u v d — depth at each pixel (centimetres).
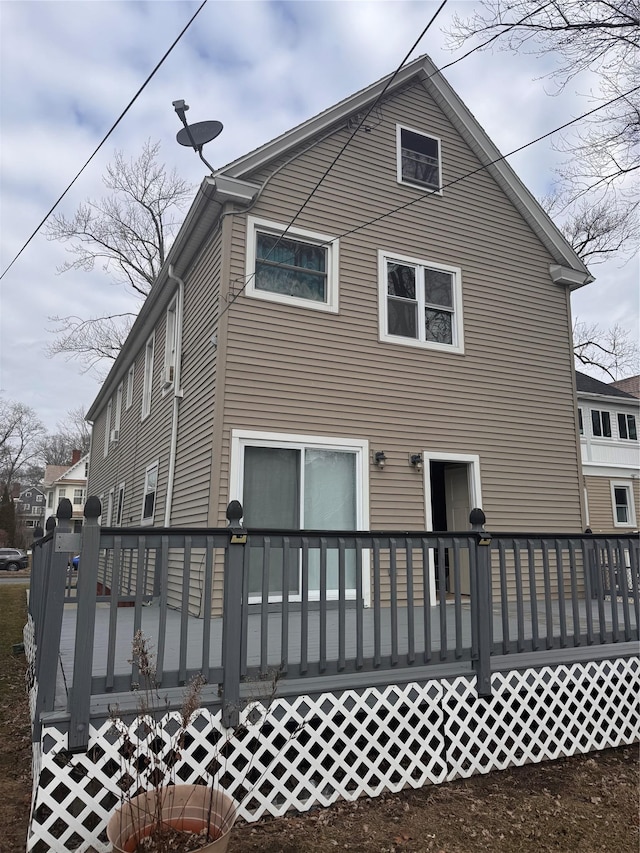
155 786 267
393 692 392
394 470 790
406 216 864
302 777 354
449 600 838
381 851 307
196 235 806
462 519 879
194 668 336
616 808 362
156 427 1033
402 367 823
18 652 835
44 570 381
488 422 883
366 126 849
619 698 491
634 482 1919
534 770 420
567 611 713
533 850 313
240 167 736
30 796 373
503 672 436
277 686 366
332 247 796
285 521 710
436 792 379
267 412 715
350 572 745
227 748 338
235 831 322
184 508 788
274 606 675
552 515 917
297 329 753
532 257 978
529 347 945
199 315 815
